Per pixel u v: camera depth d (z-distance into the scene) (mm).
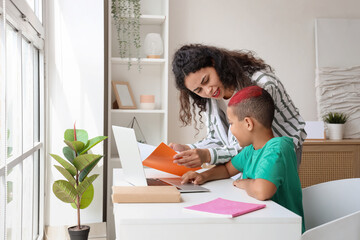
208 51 1795
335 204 1695
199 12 3908
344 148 3789
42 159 2791
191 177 1544
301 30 4070
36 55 2695
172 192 1243
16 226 1946
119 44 3680
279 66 4059
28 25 2166
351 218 1253
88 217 3047
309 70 4102
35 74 2668
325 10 4098
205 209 1136
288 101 1967
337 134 3943
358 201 1656
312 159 3766
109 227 3309
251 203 1223
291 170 1404
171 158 1557
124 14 3486
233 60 1828
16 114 1971
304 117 4113
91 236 2781
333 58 4074
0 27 1521
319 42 4055
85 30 3016
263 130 1478
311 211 1702
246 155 1602
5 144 1522
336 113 4027
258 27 4008
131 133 1360
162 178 1636
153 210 1147
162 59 3539
